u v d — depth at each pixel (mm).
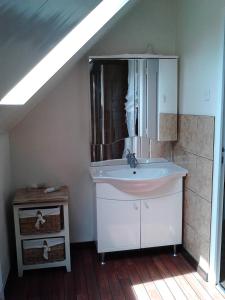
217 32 1949
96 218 2441
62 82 2529
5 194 2287
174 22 2633
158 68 2578
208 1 2049
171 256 2611
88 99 2578
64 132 2598
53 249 2322
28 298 2057
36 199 2229
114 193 2379
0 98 1390
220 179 2021
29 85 1540
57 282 2236
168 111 2646
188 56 2408
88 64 2490
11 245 2445
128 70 2551
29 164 2588
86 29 1383
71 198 2705
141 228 2477
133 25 2572
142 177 2531
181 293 2076
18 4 859
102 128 2602
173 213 2520
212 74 2037
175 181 2479
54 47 1274
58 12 993
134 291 2107
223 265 2379
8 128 2283
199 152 2262
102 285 2188
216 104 2000
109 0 1300
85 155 2664
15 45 1034
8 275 2264
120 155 2672
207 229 2176
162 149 2738
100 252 2445
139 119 2635
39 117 2541
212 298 2016
